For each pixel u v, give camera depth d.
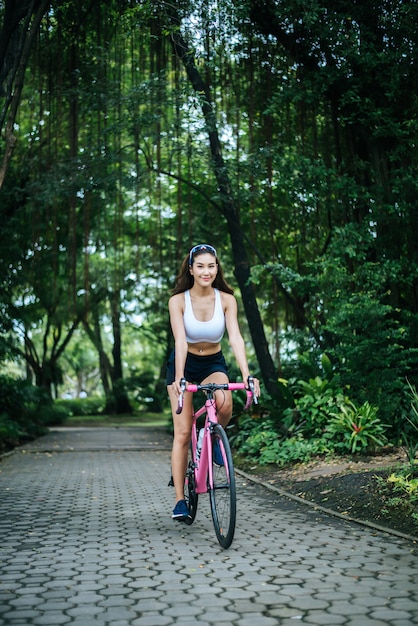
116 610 3.22
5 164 10.07
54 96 13.02
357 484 6.58
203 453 4.81
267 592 3.51
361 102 10.93
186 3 10.25
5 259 18.27
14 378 21.20
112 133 12.86
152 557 4.30
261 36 11.80
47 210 14.97
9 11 10.82
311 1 10.09
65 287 24.84
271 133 12.09
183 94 11.43
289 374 12.41
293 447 9.12
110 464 10.98
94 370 64.62
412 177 10.13
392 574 3.85
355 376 9.57
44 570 3.99
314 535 4.98
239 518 5.73
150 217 19.42
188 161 12.66
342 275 10.11
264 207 14.32
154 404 42.16
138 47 12.65
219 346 5.16
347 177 11.34
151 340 40.72
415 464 6.59
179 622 3.04
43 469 10.17
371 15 10.63
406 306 10.94
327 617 3.10
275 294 12.16
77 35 12.56
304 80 11.13
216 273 5.01
